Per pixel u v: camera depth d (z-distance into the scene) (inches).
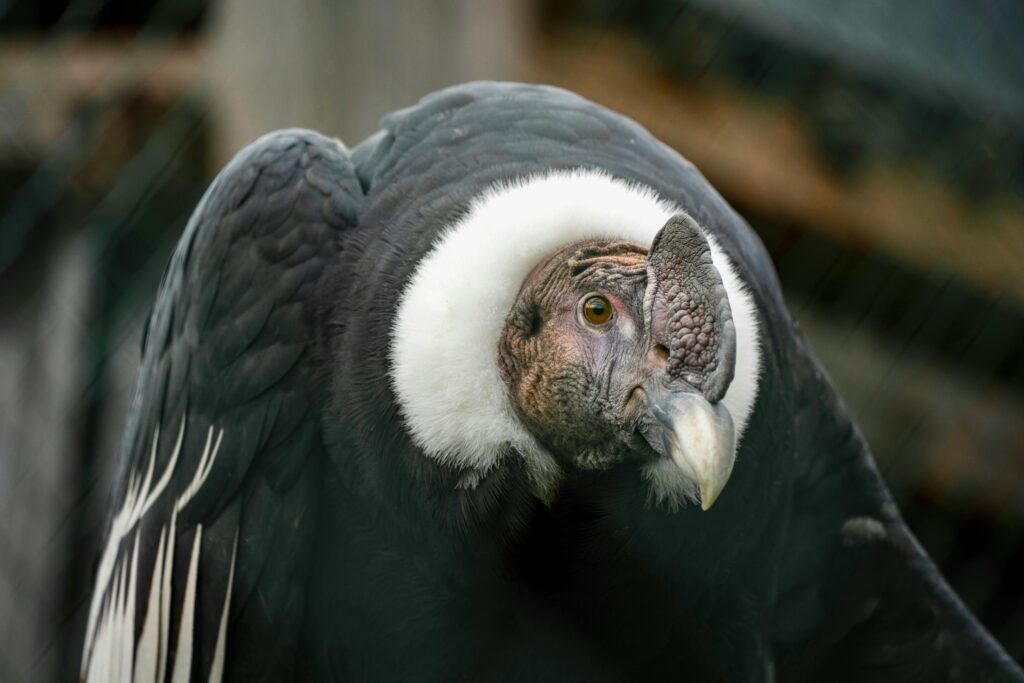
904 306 444.8
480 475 196.4
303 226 220.7
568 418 189.5
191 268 233.1
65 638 384.5
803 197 408.8
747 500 207.8
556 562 205.9
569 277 190.4
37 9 382.0
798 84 414.0
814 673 261.1
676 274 178.5
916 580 251.8
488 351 195.8
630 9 387.2
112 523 244.4
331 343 213.2
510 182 204.8
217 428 219.3
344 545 214.2
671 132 383.2
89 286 395.5
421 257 202.8
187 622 216.7
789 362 227.3
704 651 220.1
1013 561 471.2
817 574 251.9
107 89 365.4
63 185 368.5
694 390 173.5
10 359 401.4
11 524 392.5
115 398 400.5
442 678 215.9
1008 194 462.9
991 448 460.1
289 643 215.0
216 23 325.4
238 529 215.2
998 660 252.4
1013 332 464.8
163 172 368.8
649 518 201.8
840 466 245.8
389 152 230.7
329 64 310.8
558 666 215.5
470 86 239.8
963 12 475.5
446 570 206.2
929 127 443.8
